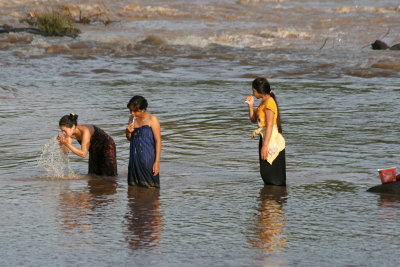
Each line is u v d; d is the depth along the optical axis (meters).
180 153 28.12
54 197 20.33
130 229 16.75
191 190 21.59
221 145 29.89
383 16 113.31
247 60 69.94
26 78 55.28
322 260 14.36
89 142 23.52
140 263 14.09
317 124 35.56
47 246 15.23
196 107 41.78
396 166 25.36
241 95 47.88
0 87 47.94
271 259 14.42
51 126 34.53
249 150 28.84
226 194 21.00
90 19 113.12
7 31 91.00
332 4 133.38
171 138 31.55
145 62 67.81
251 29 100.44
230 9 124.56
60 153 27.34
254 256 14.62
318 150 28.67
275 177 22.16
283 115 38.75
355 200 20.14
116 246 15.30
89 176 23.89
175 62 68.38
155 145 22.14
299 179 23.30
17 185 22.05
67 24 96.31
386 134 32.53
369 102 44.12
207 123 35.84
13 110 39.75
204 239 15.93
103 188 21.86
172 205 19.47
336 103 43.72
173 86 52.56
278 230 16.77
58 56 71.19
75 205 19.31
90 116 37.88
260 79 22.27
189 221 17.61
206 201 20.02
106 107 41.47
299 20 110.94
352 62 67.31
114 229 16.73
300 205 19.53
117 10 120.62
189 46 81.94
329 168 25.14
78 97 45.81
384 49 79.62
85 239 15.82
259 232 16.56
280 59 70.88
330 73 61.03
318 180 23.11
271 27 102.69
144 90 50.03
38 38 85.06
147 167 21.86
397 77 58.91
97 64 65.81
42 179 23.14
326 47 83.00
